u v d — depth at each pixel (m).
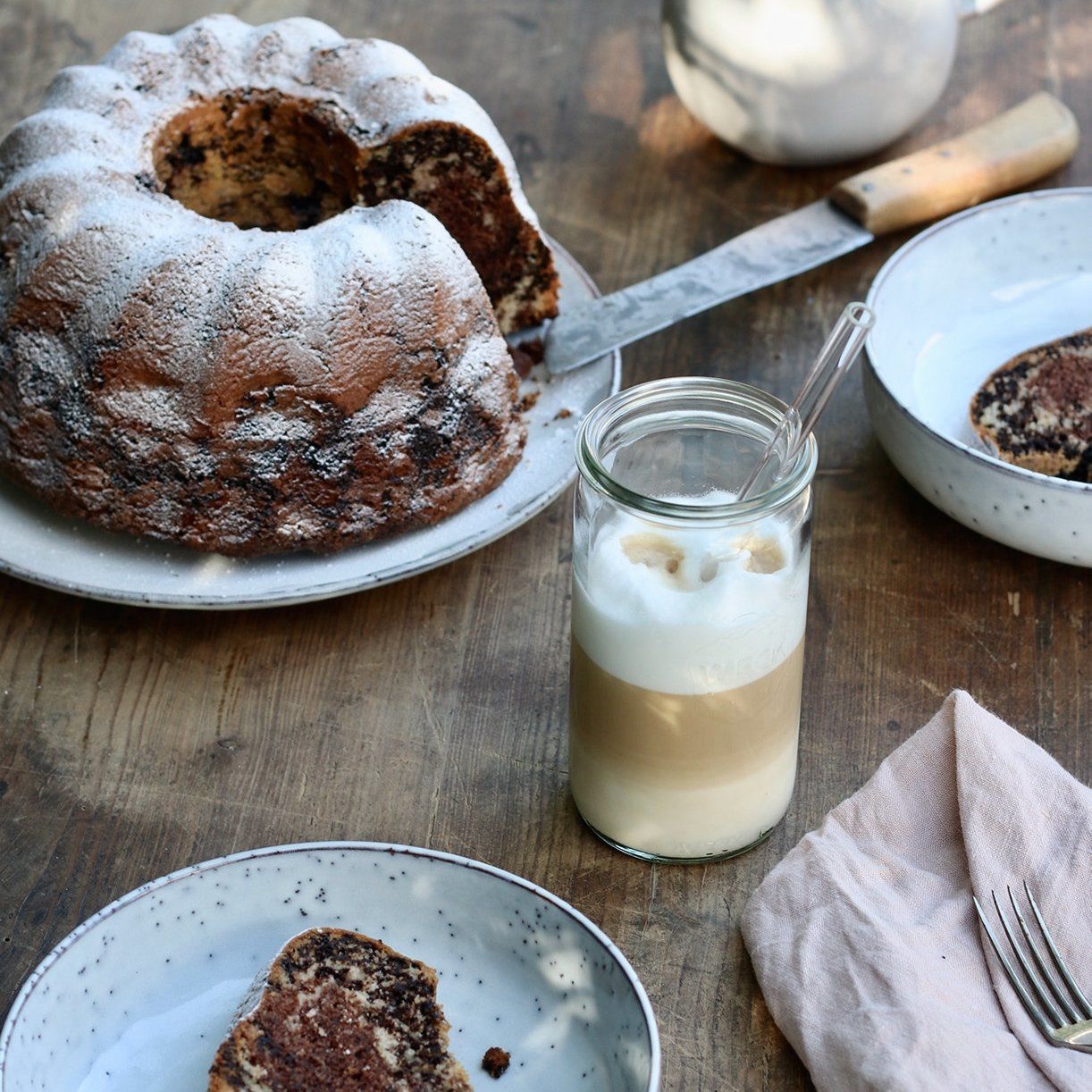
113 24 1.49
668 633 0.93
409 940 0.96
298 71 1.19
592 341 1.18
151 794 1.03
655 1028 0.90
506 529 1.09
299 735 1.05
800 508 0.94
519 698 1.06
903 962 0.93
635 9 1.54
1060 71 1.41
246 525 1.08
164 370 1.07
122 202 1.10
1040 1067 0.90
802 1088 0.93
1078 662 1.07
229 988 0.95
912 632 1.08
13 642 1.09
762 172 1.35
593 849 1.00
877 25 1.26
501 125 1.39
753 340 1.22
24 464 1.10
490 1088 0.92
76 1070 0.92
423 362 1.08
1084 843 0.96
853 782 1.02
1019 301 1.21
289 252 1.08
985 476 1.06
